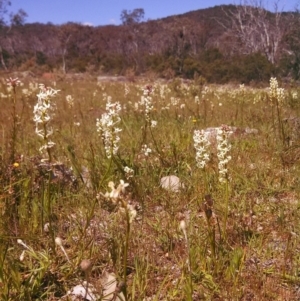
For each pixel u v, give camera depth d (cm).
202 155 390
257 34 3800
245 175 467
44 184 409
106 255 318
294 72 1986
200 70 3325
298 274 296
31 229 350
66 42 6253
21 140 602
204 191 408
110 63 4941
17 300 265
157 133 655
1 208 357
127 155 512
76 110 977
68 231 352
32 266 299
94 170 441
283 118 704
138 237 336
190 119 773
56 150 554
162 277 296
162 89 1251
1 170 416
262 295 273
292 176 474
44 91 303
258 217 385
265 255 320
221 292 275
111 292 253
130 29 6544
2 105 1033
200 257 304
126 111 916
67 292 279
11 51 6894
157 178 464
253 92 1396
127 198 216
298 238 338
